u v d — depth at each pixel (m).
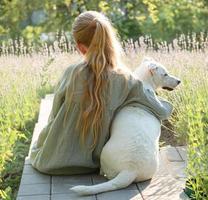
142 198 4.27
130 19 19.55
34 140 5.89
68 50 11.27
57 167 4.76
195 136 4.51
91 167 4.82
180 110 6.68
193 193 4.25
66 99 4.64
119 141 4.54
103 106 4.61
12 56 10.38
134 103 4.79
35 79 9.30
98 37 4.59
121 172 4.48
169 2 19.88
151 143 4.57
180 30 21.17
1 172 5.55
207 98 6.41
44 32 19.88
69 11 18.92
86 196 4.34
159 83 5.19
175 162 5.43
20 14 19.69
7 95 7.48
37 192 4.45
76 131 4.68
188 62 8.42
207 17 21.38
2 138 5.38
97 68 4.57
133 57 9.97
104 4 16.25
